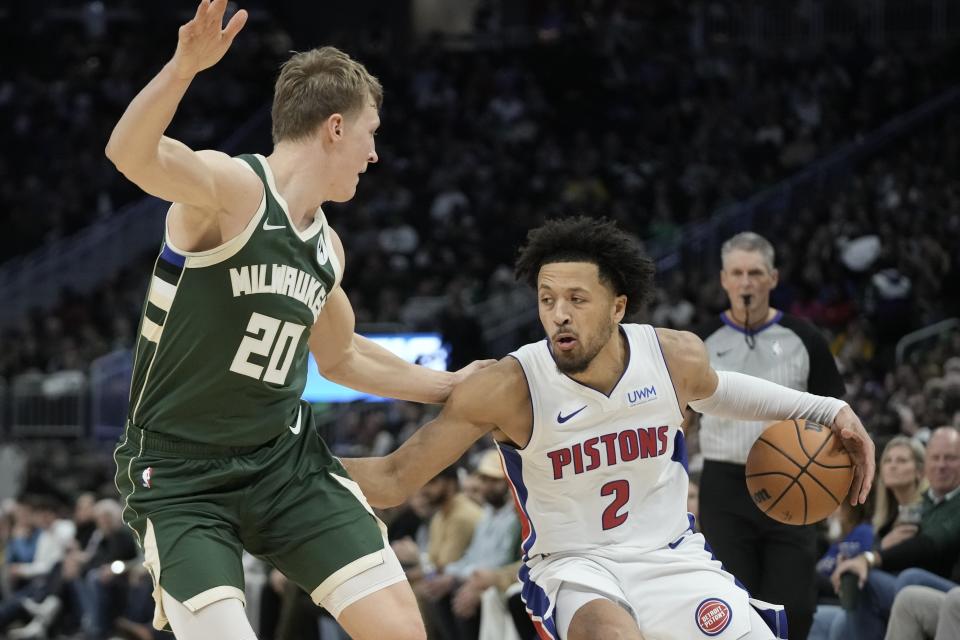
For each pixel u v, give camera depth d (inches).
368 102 157.2
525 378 166.2
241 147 949.8
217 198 141.8
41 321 781.9
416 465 168.2
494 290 714.8
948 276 600.4
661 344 170.7
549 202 810.8
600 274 163.2
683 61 937.5
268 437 154.3
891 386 474.9
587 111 916.6
